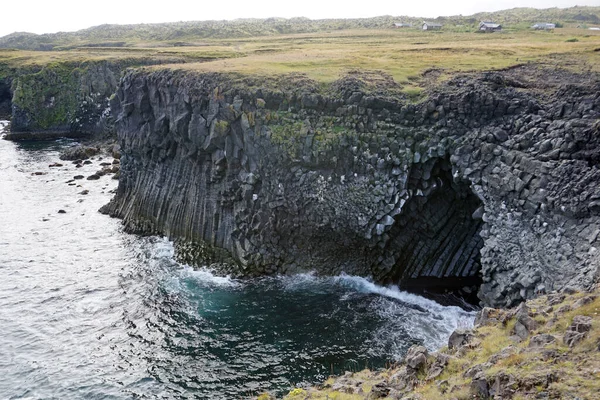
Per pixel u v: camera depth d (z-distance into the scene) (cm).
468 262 4666
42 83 12756
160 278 5144
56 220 6956
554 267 3391
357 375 2922
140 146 6656
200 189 5762
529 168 3800
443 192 4644
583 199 3378
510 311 2642
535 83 4884
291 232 4962
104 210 7262
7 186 8475
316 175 4831
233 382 3506
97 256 5753
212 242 5506
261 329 4119
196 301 4625
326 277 4834
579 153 3634
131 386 3522
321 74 5672
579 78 4912
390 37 12900
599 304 2184
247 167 5206
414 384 2289
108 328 4259
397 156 4547
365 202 4609
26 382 3603
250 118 5119
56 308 4616
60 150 11369
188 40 18975
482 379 1911
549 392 1698
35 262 5616
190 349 3912
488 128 4288
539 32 12231
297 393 2847
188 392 3425
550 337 2080
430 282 4669
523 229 3791
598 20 19438
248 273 5003
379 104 4812
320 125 4925
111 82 12812
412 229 4681
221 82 5538
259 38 17062
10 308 4628
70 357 3881
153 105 6456
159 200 6425
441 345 3759
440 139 4441
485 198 4112
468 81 4866
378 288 4659
